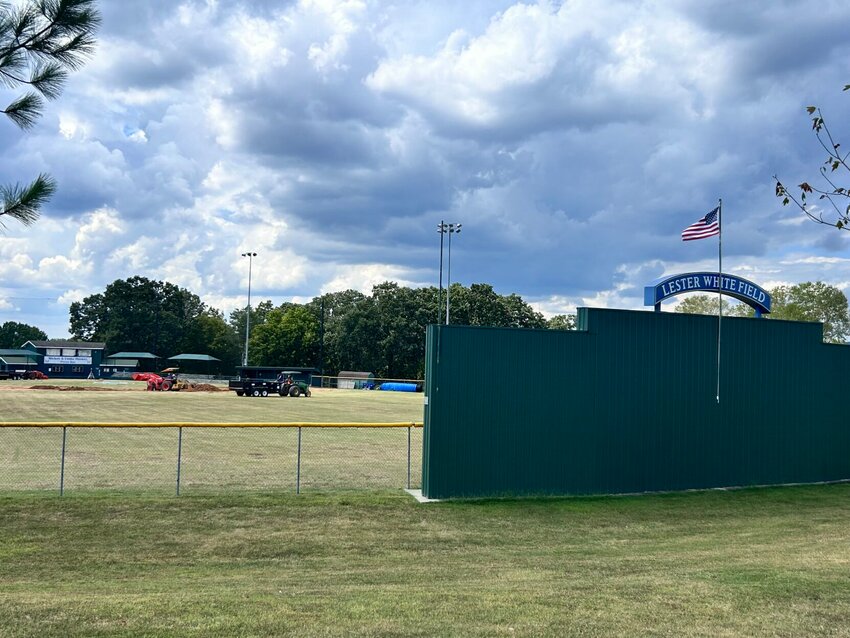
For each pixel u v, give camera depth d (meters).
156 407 41.47
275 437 27.48
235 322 150.12
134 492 15.27
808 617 7.36
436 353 15.98
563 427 17.03
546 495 16.70
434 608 7.69
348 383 94.00
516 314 118.94
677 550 12.42
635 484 17.70
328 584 9.58
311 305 132.75
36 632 6.73
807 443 20.09
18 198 7.99
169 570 10.86
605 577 9.96
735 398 19.12
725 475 18.86
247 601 8.02
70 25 8.23
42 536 12.37
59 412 36.75
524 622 7.14
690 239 20.08
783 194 7.18
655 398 18.08
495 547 12.72
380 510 14.77
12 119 8.25
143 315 126.25
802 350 20.23
